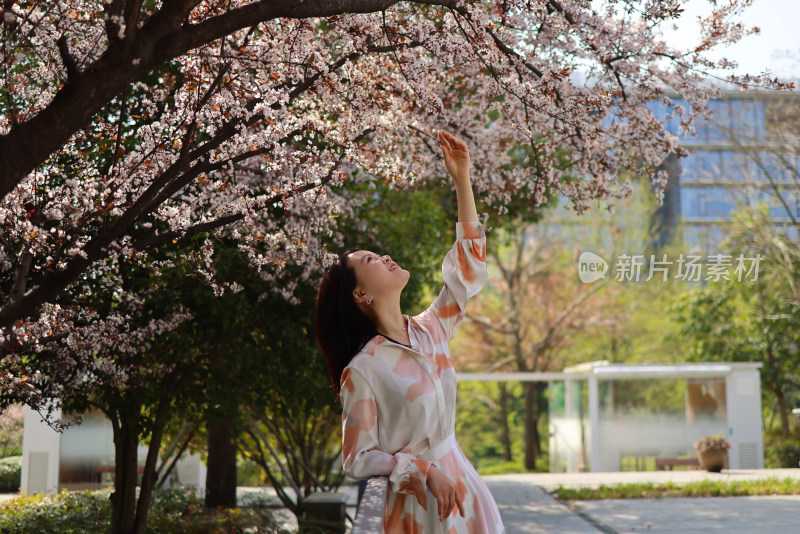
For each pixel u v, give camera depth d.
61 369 5.38
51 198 4.50
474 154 6.66
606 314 26.58
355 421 2.03
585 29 5.40
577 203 6.54
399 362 2.12
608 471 18.73
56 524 7.89
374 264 2.27
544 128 6.52
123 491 6.99
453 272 2.40
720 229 19.59
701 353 21.59
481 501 2.16
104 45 4.41
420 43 4.71
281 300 7.04
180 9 2.87
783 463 18.48
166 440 11.46
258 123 4.77
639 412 19.08
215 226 4.43
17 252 5.21
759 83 5.67
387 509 2.09
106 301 5.92
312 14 3.34
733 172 19.86
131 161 4.30
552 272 27.09
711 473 16.22
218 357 7.01
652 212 25.58
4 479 10.20
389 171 5.33
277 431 10.95
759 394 18.14
